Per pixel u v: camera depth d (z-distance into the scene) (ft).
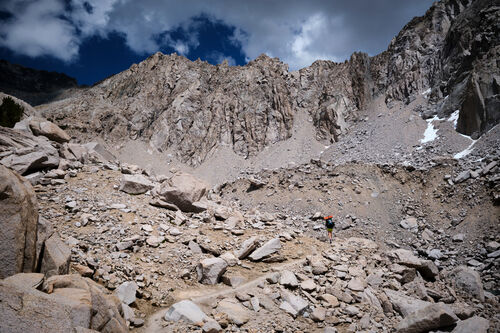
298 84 440.45
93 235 47.98
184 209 73.87
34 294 19.56
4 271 25.48
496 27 229.86
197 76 467.93
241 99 430.20
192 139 400.47
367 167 193.77
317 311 38.17
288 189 183.32
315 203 161.99
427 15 352.08
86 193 62.85
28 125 91.71
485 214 116.67
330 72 438.81
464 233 115.44
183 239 55.06
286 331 33.71
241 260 55.01
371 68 383.65
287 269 51.13
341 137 332.39
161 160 378.94
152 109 432.25
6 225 26.22
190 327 31.68
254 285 44.37
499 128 172.14
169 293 39.29
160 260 46.52
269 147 378.94
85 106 429.38
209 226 67.56
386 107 322.75
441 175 160.35
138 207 63.67
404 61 337.31
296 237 72.74
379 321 38.81
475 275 52.60
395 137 252.21
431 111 256.73
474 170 147.23
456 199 138.00
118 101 455.22
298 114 402.93
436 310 35.37
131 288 35.83
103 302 25.70
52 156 72.59
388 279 51.72
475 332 33.04
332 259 57.67
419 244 122.31
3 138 72.13
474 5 270.26
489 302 48.21
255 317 35.70
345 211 152.97
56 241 33.76
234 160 372.17
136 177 73.72
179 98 434.71
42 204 53.83
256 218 82.38
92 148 107.96
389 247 125.39
